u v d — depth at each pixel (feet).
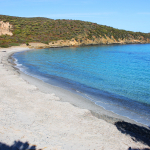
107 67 90.22
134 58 130.52
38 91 43.34
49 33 264.52
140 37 368.07
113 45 280.31
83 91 47.73
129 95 44.96
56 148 19.45
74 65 95.61
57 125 25.59
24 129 23.15
